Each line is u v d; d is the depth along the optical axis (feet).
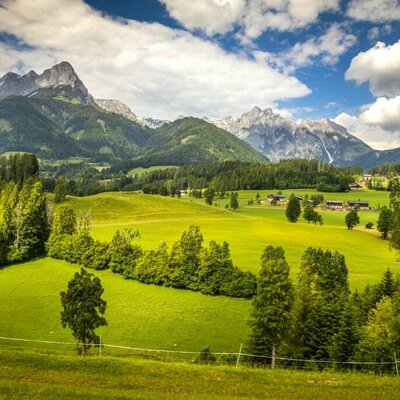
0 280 340.18
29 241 393.29
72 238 385.09
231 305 294.87
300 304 216.95
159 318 271.90
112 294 310.45
